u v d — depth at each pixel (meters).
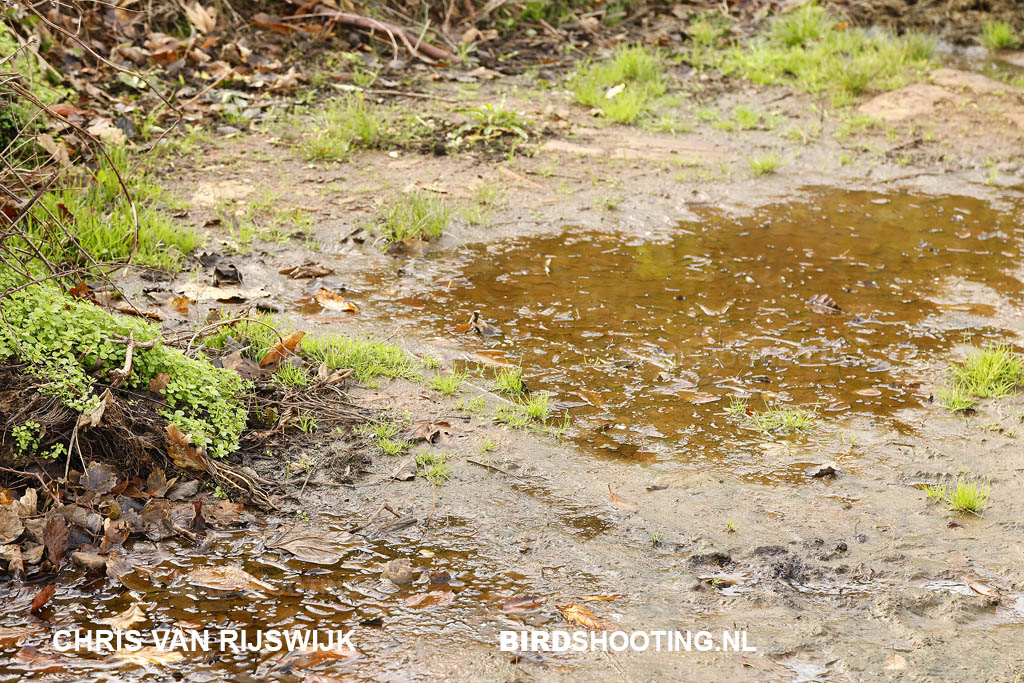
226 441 4.21
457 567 3.64
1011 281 6.31
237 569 3.56
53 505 3.74
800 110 9.78
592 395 4.88
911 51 11.11
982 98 10.05
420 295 5.90
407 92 9.48
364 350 5.06
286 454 4.27
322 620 3.34
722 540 3.82
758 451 4.45
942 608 3.49
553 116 9.21
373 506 3.97
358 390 4.79
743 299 5.98
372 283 6.03
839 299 6.00
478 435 4.49
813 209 7.52
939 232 7.11
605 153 8.52
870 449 4.48
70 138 7.05
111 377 4.21
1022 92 10.21
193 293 5.66
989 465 4.37
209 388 4.39
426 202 6.96
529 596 3.50
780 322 5.70
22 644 3.17
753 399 4.89
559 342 5.39
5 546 3.53
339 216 6.93
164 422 4.20
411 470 4.21
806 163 8.52
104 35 8.93
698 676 3.14
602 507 4.02
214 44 9.52
